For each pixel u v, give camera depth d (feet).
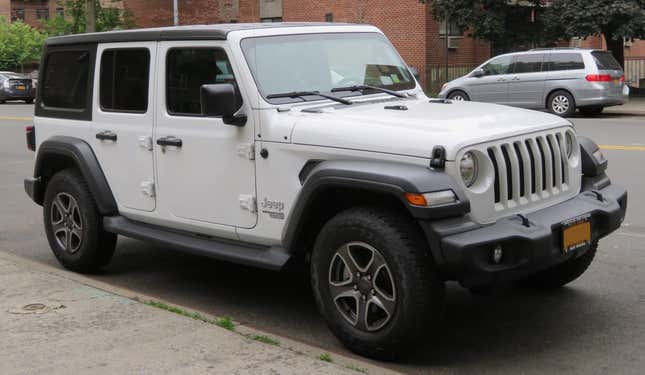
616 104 66.80
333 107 17.51
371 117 16.15
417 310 14.11
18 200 35.45
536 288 19.71
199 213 18.35
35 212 32.55
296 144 16.12
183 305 19.27
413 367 15.03
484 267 13.87
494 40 87.56
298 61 17.98
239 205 17.42
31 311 17.03
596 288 19.85
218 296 20.01
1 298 18.01
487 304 18.75
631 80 101.86
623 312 18.01
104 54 20.47
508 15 87.81
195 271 22.39
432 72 95.71
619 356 15.46
